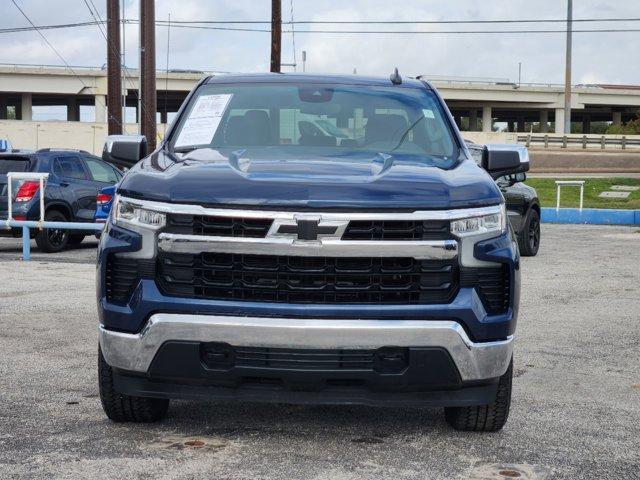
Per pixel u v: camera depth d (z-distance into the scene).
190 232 4.12
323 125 5.36
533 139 67.75
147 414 4.67
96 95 81.75
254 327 4.01
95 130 68.38
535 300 9.74
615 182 42.88
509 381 4.52
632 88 108.06
